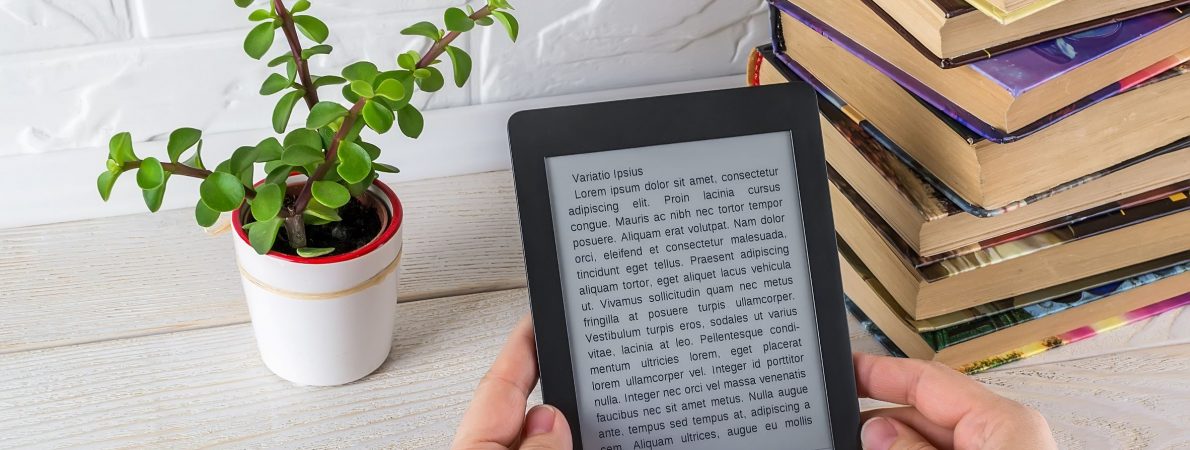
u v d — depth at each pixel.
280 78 0.67
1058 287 0.73
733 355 0.63
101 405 0.71
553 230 0.62
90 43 0.79
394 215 0.69
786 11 0.74
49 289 0.79
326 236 0.70
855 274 0.76
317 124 0.60
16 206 0.84
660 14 0.88
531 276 0.62
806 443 0.63
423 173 0.92
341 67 0.85
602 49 0.89
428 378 0.74
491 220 0.88
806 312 0.64
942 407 0.62
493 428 0.60
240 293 0.80
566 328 0.62
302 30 0.64
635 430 0.62
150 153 0.86
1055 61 0.59
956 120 0.63
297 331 0.69
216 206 0.59
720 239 0.63
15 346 0.75
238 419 0.71
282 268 0.64
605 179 0.63
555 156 0.62
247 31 0.81
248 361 0.75
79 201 0.86
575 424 0.61
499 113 0.91
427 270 0.83
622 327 0.62
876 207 0.71
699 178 0.63
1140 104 0.64
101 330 0.77
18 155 0.83
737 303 0.63
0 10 0.75
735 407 0.63
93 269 0.81
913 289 0.69
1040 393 0.72
